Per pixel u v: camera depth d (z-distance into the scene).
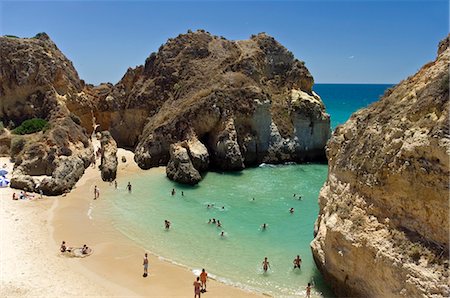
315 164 68.12
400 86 26.27
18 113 68.31
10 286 25.59
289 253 33.09
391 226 21.52
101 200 46.25
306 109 70.56
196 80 72.81
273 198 48.09
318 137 71.12
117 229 37.75
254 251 33.47
